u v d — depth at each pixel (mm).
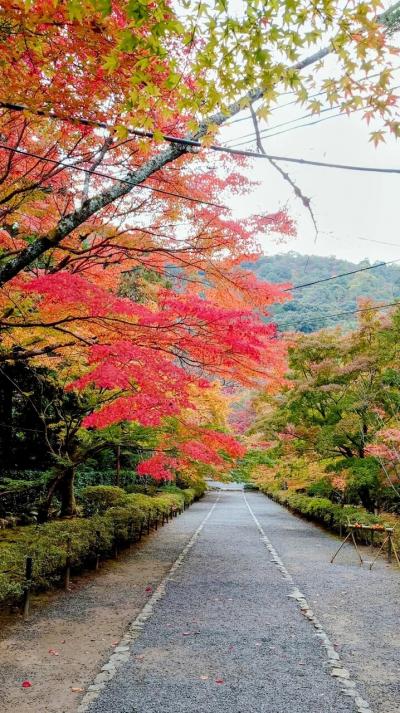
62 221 4988
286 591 7832
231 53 3527
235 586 8148
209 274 6629
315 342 13898
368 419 13242
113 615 6336
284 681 4301
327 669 4602
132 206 6645
